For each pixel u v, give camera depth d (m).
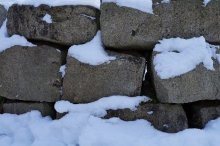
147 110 2.22
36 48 2.43
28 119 2.46
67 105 2.31
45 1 2.41
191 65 2.12
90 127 2.05
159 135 2.00
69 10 2.37
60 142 2.15
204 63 2.15
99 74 2.29
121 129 2.10
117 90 2.29
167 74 2.10
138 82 2.27
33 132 2.26
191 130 2.01
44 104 2.52
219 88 2.17
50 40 2.46
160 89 2.15
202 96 2.15
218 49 2.27
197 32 2.24
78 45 2.37
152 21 2.21
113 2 2.23
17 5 2.48
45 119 2.42
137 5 2.21
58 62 2.41
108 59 2.27
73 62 2.33
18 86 2.50
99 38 2.38
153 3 2.21
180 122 2.20
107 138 1.96
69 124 2.20
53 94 2.42
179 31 2.23
